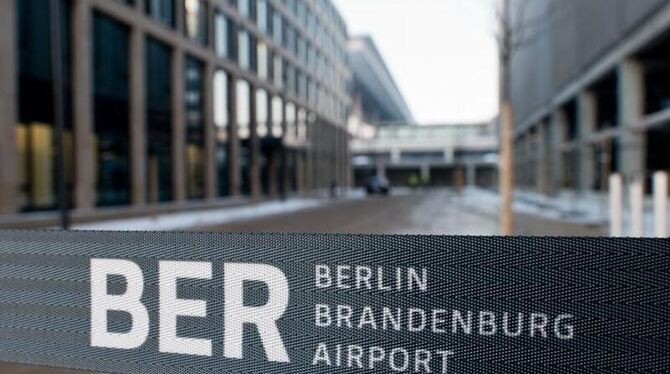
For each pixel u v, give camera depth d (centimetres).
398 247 188
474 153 8638
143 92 2100
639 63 2138
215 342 204
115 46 1962
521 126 5006
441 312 184
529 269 176
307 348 196
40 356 224
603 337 169
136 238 213
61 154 1245
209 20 2725
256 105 3416
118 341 215
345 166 6612
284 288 199
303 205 3108
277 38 3884
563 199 3312
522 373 176
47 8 1625
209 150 2709
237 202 2972
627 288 167
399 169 9162
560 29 3250
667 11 1722
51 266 225
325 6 5544
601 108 2950
